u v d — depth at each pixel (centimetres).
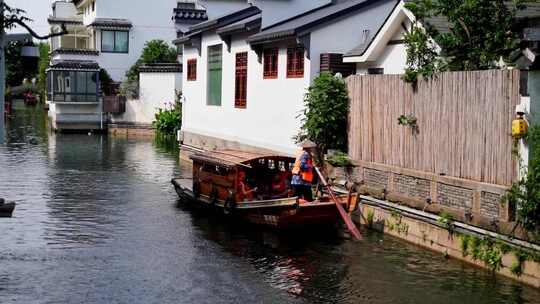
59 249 1474
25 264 1360
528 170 1214
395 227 1545
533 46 1207
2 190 2167
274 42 2231
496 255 1263
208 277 1291
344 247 1484
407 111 1561
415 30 1664
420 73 1517
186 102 3183
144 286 1236
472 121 1368
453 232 1372
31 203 1962
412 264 1349
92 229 1661
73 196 2088
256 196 1700
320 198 1625
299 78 2108
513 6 1714
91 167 2747
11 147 3422
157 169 2725
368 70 1989
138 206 1950
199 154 1894
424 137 1509
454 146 1418
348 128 1792
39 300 1156
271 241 1553
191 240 1564
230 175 1706
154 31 5019
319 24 2034
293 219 1545
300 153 1644
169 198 2083
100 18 4919
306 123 1847
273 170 1789
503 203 1252
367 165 1675
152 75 4419
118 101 4412
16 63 1356
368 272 1311
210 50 2902
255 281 1269
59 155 3131
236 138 2595
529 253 1191
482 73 1341
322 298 1178
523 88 1234
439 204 1429
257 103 2402
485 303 1138
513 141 1259
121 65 4972
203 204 1842
